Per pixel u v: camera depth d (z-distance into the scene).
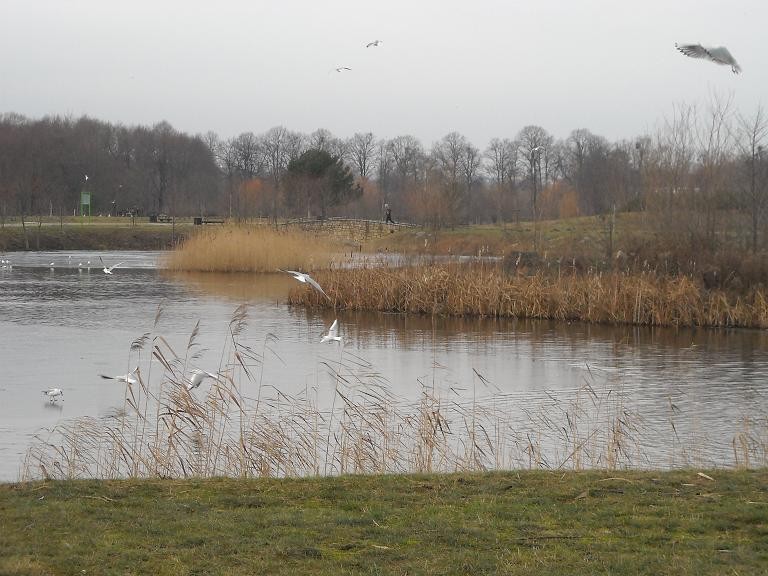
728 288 45.97
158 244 106.44
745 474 14.81
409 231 96.56
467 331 42.28
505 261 55.59
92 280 66.44
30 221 113.44
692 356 35.16
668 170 57.72
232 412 24.23
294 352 35.44
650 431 22.84
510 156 146.12
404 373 31.17
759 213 52.88
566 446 20.94
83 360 32.78
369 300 50.41
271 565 10.34
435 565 10.35
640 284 44.72
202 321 44.38
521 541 11.23
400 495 13.45
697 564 10.30
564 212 102.19
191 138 156.50
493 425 23.27
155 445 18.62
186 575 10.06
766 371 31.78
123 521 11.98
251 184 129.12
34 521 11.89
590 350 36.62
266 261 72.94
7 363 32.06
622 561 10.39
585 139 146.25
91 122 149.00
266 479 14.70
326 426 22.58
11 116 154.62
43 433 22.08
